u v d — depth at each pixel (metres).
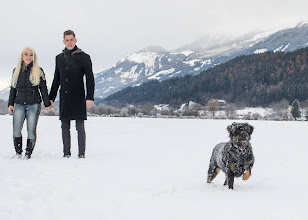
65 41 8.41
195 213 3.83
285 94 138.00
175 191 5.09
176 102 170.38
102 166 7.06
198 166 7.55
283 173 6.70
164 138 15.04
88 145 11.67
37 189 4.72
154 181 5.79
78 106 8.34
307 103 117.19
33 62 7.94
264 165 7.73
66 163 7.16
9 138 12.75
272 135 17.30
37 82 7.96
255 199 4.44
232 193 4.86
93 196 4.57
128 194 4.76
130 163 7.69
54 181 5.29
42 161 7.30
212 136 16.53
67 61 8.38
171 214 3.80
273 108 116.38
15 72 7.93
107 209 4.00
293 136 16.53
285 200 4.38
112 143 12.49
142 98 199.88
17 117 7.94
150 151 10.13
